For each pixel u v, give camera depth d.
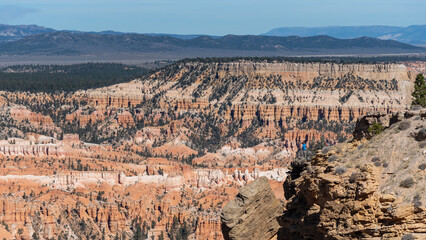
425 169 60.38
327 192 62.94
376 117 73.44
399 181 60.09
